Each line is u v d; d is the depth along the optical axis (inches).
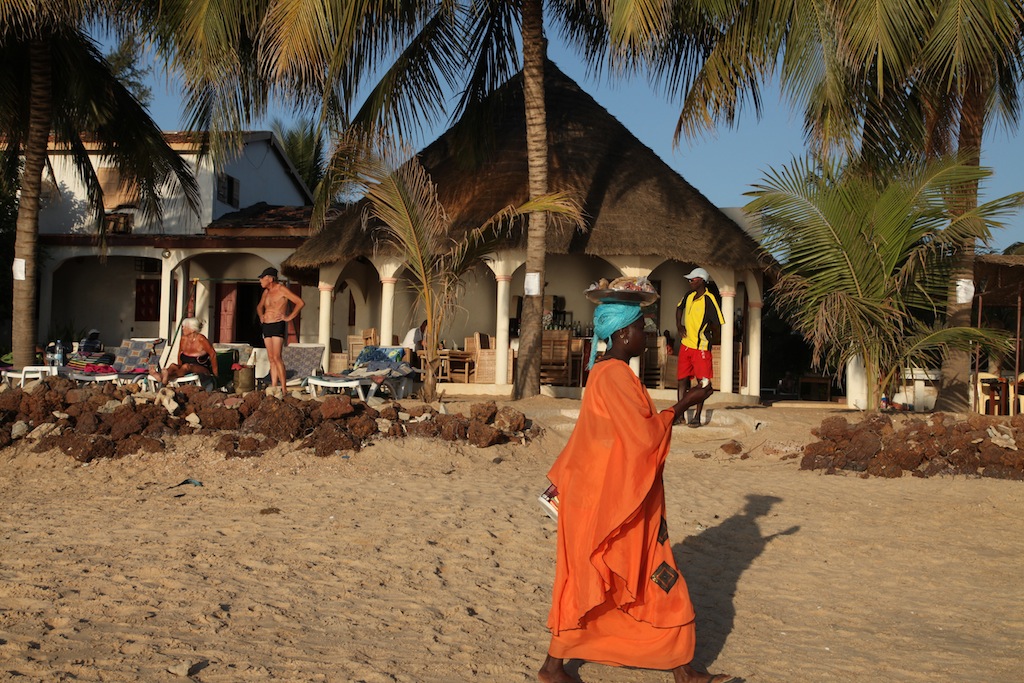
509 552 261.6
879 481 376.2
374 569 237.8
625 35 475.8
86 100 721.0
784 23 509.4
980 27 471.5
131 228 999.0
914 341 485.1
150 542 251.6
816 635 207.9
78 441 369.4
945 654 195.3
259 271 1012.5
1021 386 617.3
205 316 1017.5
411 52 593.0
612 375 168.2
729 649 197.0
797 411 567.2
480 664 178.5
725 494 347.6
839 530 301.7
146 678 156.9
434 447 390.6
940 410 542.0
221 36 516.1
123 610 195.5
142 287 1034.7
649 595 165.6
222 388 576.4
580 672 180.4
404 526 277.7
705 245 689.6
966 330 472.4
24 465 361.4
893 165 545.0
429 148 847.1
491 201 698.2
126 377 596.1
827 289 491.2
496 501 314.3
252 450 376.5
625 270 687.1
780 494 350.0
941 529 305.3
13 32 637.9
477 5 636.1
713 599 234.1
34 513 288.5
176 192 971.3
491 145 695.7
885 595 239.9
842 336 491.2
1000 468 380.2
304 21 486.3
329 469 358.9
